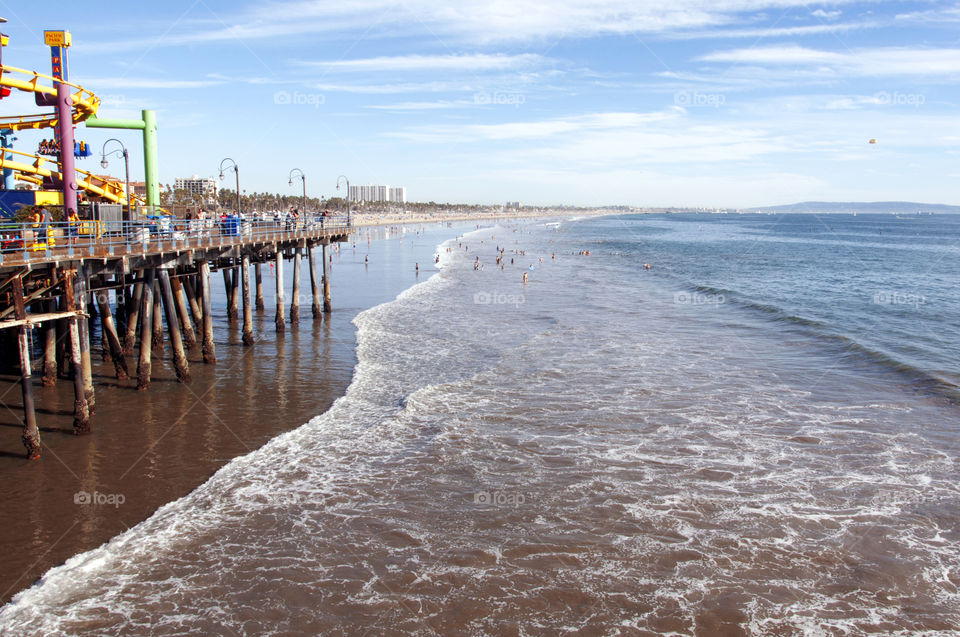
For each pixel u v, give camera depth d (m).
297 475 15.80
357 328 34.22
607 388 22.97
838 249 107.94
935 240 137.00
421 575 11.74
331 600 11.04
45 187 31.67
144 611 10.72
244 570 11.86
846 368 25.62
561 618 10.62
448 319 37.19
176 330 23.17
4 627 10.26
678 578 11.70
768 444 17.75
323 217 40.38
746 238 148.25
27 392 16.00
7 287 16.81
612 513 13.98
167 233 23.08
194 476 15.62
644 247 112.00
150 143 32.06
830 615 10.73
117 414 19.75
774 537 13.02
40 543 12.59
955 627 10.43
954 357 26.97
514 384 23.52
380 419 19.78
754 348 29.36
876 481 15.45
